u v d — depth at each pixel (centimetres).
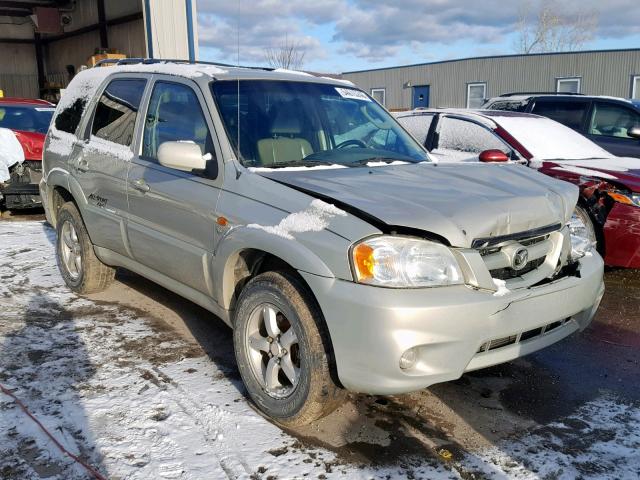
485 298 276
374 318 262
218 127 356
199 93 378
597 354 416
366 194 298
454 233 278
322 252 280
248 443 294
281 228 298
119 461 277
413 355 271
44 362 379
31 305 484
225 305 343
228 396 339
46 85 2203
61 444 289
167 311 475
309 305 289
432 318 264
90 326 441
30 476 266
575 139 673
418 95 3116
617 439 308
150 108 418
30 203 806
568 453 294
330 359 287
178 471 271
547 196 330
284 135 377
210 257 346
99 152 452
